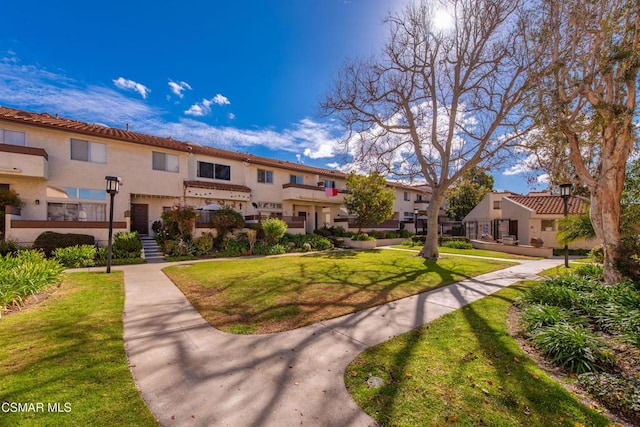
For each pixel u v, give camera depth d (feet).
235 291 25.32
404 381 11.12
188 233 54.34
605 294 19.79
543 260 48.52
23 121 44.06
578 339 13.15
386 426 8.68
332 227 87.81
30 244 40.60
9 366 11.50
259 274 33.40
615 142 24.49
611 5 23.45
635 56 21.65
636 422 9.17
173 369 11.96
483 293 25.32
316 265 40.75
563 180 36.06
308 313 19.47
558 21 26.99
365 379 11.30
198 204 64.64
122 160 54.85
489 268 38.88
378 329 16.72
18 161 41.81
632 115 22.74
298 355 13.41
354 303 21.83
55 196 47.91
